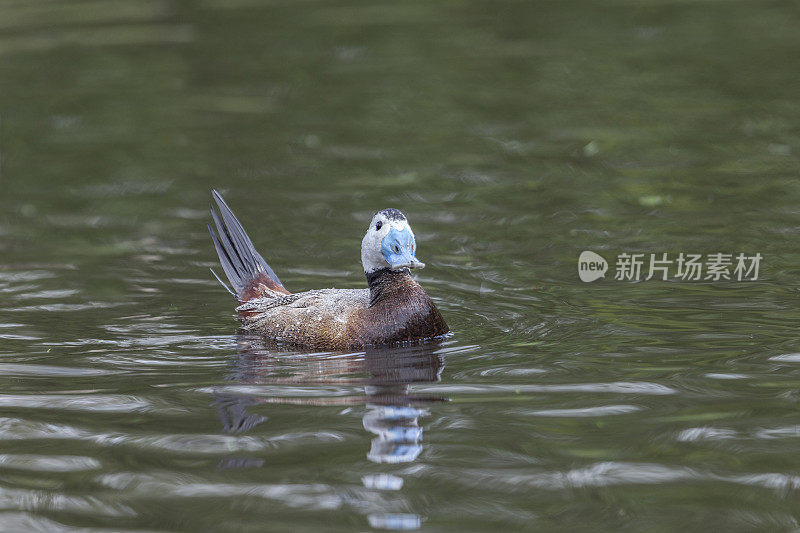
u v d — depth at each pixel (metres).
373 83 25.14
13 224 16.91
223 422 9.25
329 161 19.75
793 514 7.27
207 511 7.50
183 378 10.58
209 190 18.41
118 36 30.55
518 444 8.58
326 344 11.61
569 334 11.71
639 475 7.94
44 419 9.40
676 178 17.98
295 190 18.12
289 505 7.58
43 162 20.44
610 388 9.88
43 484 8.02
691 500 7.52
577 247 15.03
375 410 9.48
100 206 17.77
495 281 13.84
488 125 21.62
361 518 7.34
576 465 8.14
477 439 8.71
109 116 23.38
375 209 16.98
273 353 11.45
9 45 29.70
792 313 12.12
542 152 19.78
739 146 19.59
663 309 12.50
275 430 9.02
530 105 22.89
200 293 13.84
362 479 7.97
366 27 30.72
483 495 7.66
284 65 26.98
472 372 10.52
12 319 12.71
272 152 20.45
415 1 34.00
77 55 28.52
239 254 13.41
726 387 9.81
